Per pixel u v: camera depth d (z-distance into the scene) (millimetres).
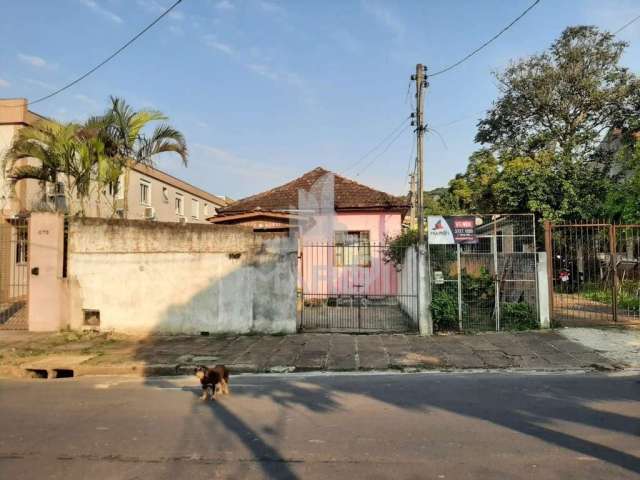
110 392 6871
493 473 3809
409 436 4711
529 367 7926
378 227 18000
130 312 11352
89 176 13211
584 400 5910
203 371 6348
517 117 25609
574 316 11805
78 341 10453
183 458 4238
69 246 11578
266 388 6930
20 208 15422
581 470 3846
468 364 8180
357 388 6793
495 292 10953
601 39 23234
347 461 4102
